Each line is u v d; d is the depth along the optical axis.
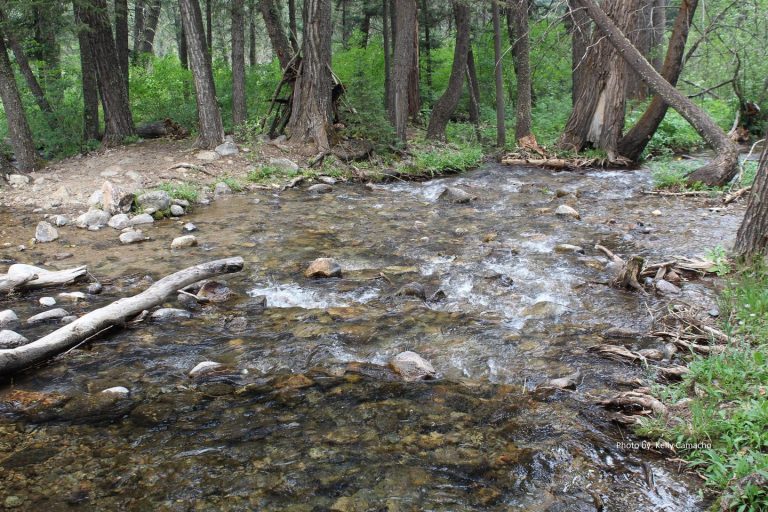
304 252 7.91
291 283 6.72
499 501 3.15
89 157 14.01
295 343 5.15
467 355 4.90
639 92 22.52
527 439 3.71
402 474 3.38
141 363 4.83
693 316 5.37
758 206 6.22
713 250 6.79
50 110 16.22
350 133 15.10
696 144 16.52
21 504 3.13
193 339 5.28
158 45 43.31
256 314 5.86
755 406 3.57
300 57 15.19
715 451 3.39
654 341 5.02
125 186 11.38
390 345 5.10
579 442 3.66
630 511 3.06
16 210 10.20
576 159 14.91
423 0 23.09
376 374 4.61
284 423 3.92
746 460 3.16
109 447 3.67
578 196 11.35
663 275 6.45
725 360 4.30
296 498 3.18
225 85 19.95
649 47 22.22
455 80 17.25
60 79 16.86
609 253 7.32
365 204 11.05
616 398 4.07
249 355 4.94
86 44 15.58
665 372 4.41
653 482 3.28
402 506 3.11
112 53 15.20
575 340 5.12
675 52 14.03
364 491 3.23
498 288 6.43
